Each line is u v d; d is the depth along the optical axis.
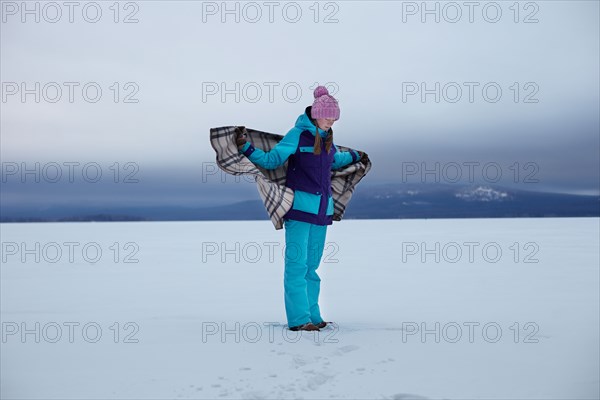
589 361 2.60
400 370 2.38
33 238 19.09
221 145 3.17
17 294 5.44
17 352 2.85
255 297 5.18
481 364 2.52
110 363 2.56
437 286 5.94
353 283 6.26
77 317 4.02
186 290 5.71
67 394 2.10
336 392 2.08
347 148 3.89
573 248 12.08
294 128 3.48
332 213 3.57
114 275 7.27
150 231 26.33
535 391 2.13
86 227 36.97
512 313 4.13
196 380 2.23
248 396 2.04
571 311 4.22
